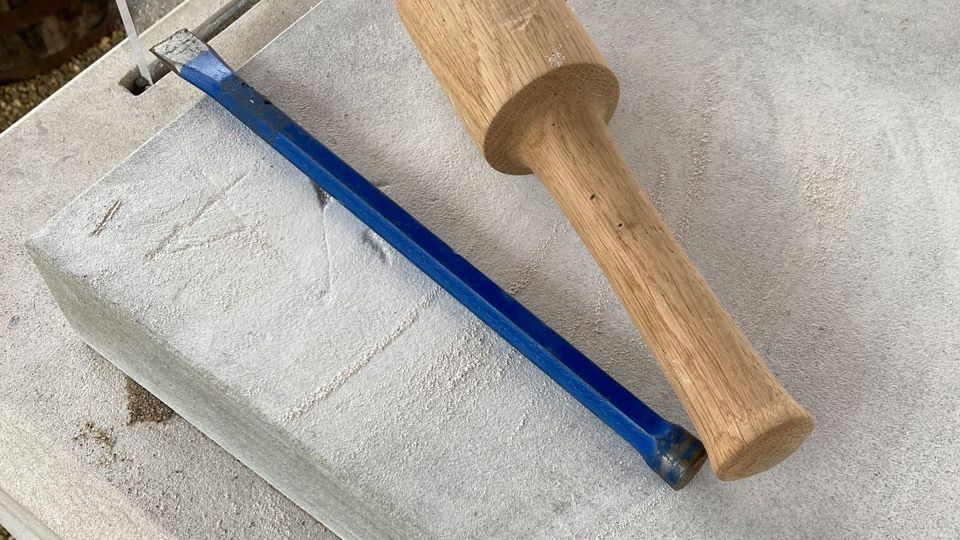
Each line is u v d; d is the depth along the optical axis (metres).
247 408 1.00
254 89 1.09
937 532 0.94
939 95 1.12
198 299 1.04
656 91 1.13
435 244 1.00
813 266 1.04
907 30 1.15
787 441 0.84
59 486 1.25
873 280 1.03
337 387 1.00
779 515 0.95
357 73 1.16
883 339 1.01
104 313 1.07
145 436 1.25
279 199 1.08
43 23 1.92
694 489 0.96
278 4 1.40
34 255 1.08
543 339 0.96
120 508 1.23
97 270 1.05
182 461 1.25
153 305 1.04
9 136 1.37
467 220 1.08
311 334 1.02
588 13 1.17
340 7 1.19
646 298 0.87
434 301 1.03
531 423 0.99
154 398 1.26
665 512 0.95
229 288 1.04
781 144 1.09
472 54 0.91
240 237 1.06
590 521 0.95
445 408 0.99
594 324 1.03
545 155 0.93
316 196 1.08
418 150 1.11
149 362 1.12
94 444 1.25
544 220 1.08
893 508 0.95
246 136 1.11
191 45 1.10
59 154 1.36
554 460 0.97
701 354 0.85
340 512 1.07
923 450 0.97
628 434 0.92
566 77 0.90
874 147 1.09
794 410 0.83
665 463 0.91
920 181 1.07
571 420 0.99
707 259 1.05
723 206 1.07
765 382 0.84
